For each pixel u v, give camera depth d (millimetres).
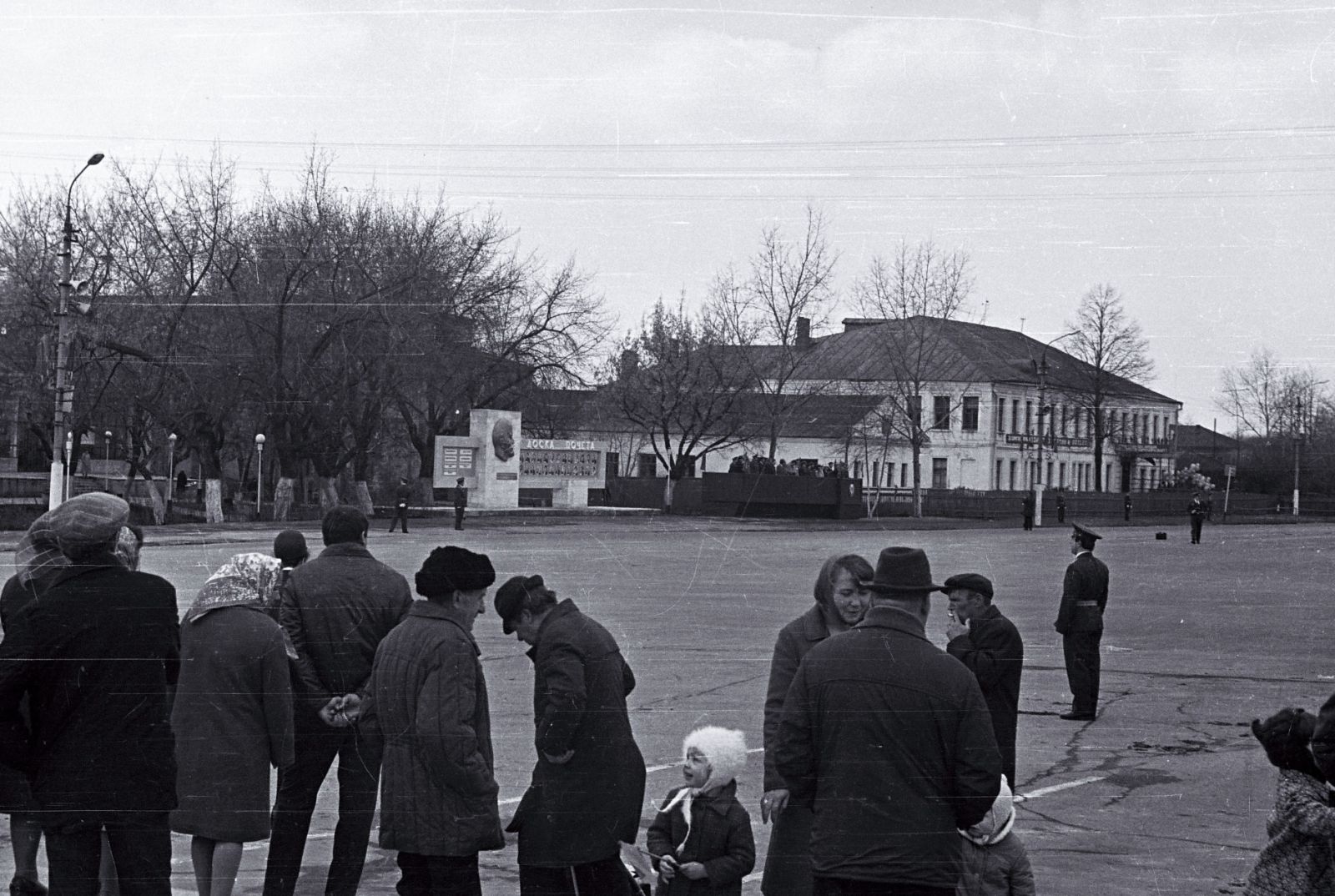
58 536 5559
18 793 6473
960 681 4820
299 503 54531
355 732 6797
